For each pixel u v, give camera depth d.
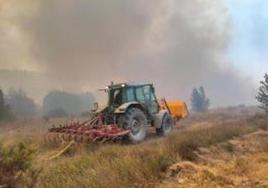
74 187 6.41
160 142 10.77
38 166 7.55
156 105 15.53
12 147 6.02
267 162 8.46
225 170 7.70
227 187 6.55
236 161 8.29
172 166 7.42
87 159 8.45
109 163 7.63
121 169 7.02
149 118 14.88
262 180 6.85
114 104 14.41
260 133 12.26
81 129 12.55
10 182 5.66
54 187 6.39
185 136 10.14
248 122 15.96
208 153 9.04
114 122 13.80
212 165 8.12
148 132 16.02
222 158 8.88
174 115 17.41
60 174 7.20
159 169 7.32
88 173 7.10
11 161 5.74
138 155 8.18
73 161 8.46
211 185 6.65
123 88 14.34
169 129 15.45
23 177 5.93
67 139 12.09
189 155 8.54
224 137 10.96
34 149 6.30
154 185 6.61
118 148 9.90
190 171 7.29
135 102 14.05
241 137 11.59
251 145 10.30
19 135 15.63
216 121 21.34
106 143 11.79
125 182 6.48
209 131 11.53
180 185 6.67
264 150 9.87
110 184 6.41
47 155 10.38
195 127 16.44
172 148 8.72
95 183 6.47
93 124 13.62
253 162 8.45
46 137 13.01
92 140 11.63
